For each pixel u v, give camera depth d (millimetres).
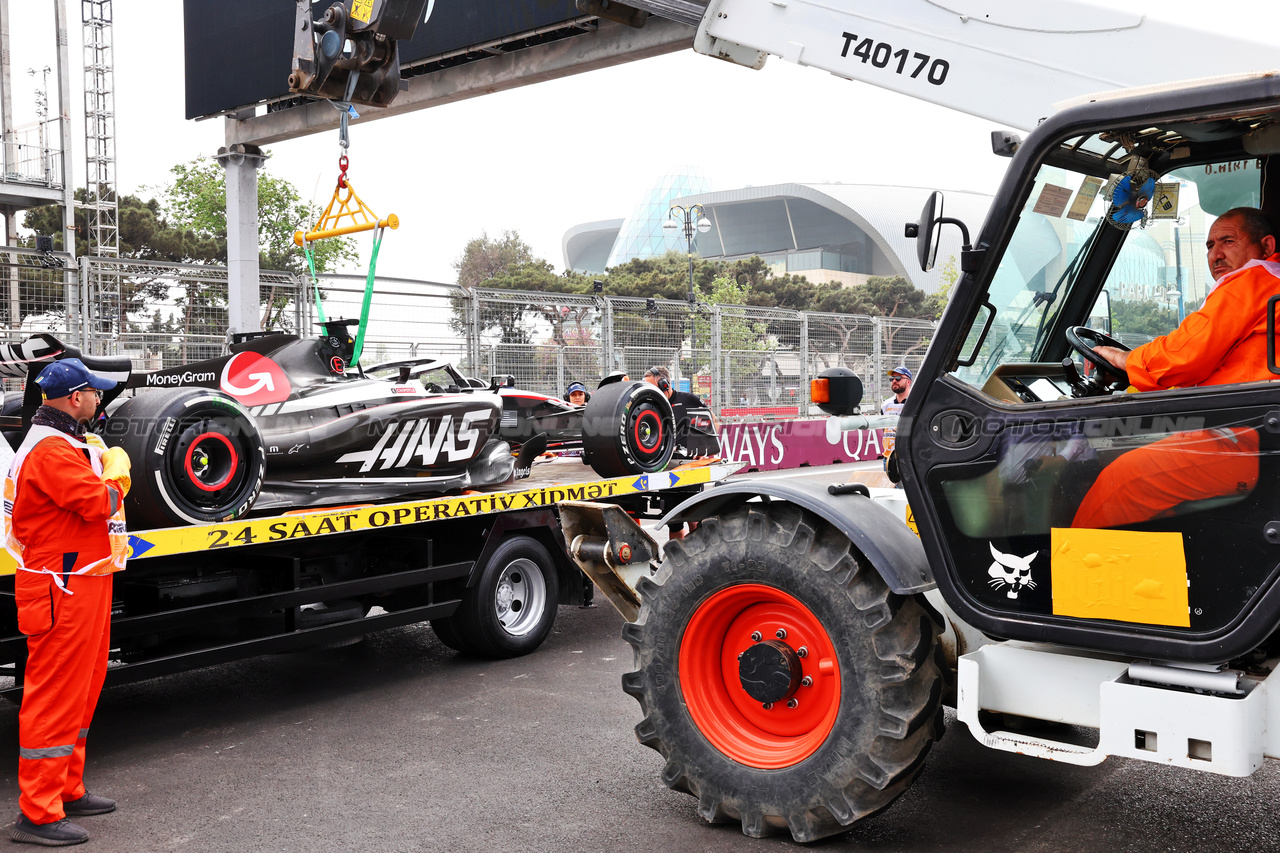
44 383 3631
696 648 3723
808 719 3555
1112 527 2938
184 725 4938
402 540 5750
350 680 5723
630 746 4531
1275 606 2666
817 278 85688
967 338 3332
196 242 36281
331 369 6266
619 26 11344
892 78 3932
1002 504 3129
